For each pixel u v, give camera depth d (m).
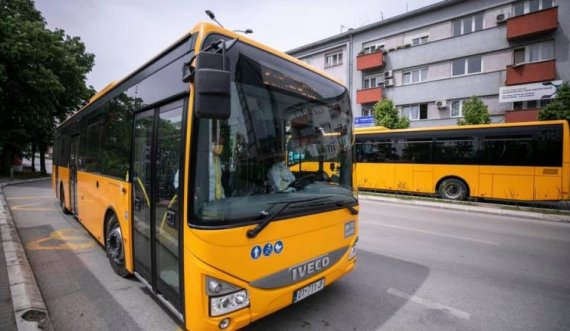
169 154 2.84
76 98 22.66
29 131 20.59
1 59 16.50
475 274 4.69
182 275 2.55
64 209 8.52
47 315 3.15
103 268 4.62
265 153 2.86
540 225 8.09
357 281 4.34
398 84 23.30
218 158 2.50
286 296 2.72
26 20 18.45
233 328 2.40
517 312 3.56
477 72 20.02
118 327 3.10
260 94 2.86
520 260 5.34
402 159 12.97
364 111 25.22
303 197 3.01
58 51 19.30
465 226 7.88
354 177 3.80
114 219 4.39
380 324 3.24
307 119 3.32
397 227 7.68
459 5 20.70
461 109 20.72
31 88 17.80
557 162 9.89
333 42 27.11
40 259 5.00
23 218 8.09
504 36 19.00
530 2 18.41
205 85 2.16
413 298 3.86
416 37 22.80
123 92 4.15
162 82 3.12
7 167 21.41
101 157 4.93
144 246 3.40
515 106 18.86
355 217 3.58
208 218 2.34
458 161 11.64
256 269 2.51
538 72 17.59
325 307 3.57
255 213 2.53
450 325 3.26
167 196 2.85
